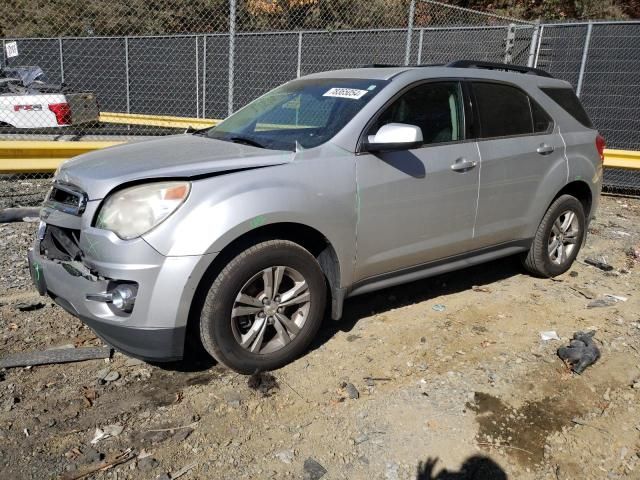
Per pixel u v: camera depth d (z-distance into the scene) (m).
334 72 4.53
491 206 4.37
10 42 12.08
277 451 2.88
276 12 13.51
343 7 13.93
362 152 3.64
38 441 2.89
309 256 3.45
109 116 11.04
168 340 3.07
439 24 15.24
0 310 4.21
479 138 4.27
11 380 3.38
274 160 3.37
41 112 10.04
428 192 3.92
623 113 9.43
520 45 10.16
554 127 4.85
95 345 3.79
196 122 10.58
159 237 2.98
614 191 9.51
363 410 3.19
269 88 11.93
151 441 2.92
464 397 3.31
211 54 12.30
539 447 2.97
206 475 2.71
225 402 3.23
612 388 3.48
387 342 3.90
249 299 3.29
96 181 3.15
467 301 4.62
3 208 6.62
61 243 3.37
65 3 14.22
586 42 9.32
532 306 4.56
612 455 2.94
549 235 4.98
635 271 5.52
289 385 3.39
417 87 4.00
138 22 14.24
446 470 2.79
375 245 3.75
